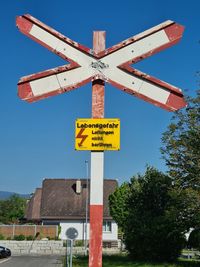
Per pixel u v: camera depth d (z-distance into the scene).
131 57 4.96
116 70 4.95
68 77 4.95
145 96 4.93
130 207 30.39
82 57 4.97
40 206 61.47
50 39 5.03
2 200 89.62
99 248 4.64
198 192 24.48
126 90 4.94
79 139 4.82
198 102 25.48
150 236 28.97
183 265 27.28
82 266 26.59
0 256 39.12
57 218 59.25
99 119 4.84
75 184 63.47
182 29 4.98
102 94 4.93
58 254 46.12
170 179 29.31
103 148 4.79
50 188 63.09
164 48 4.98
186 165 25.94
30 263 32.97
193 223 26.23
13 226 52.03
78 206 60.44
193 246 30.86
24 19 5.08
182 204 25.38
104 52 4.96
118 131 4.80
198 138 25.73
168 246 29.17
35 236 51.19
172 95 4.90
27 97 4.96
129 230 29.89
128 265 26.80
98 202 4.71
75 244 48.56
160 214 29.47
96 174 4.76
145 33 4.99
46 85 4.96
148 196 29.88
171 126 26.11
